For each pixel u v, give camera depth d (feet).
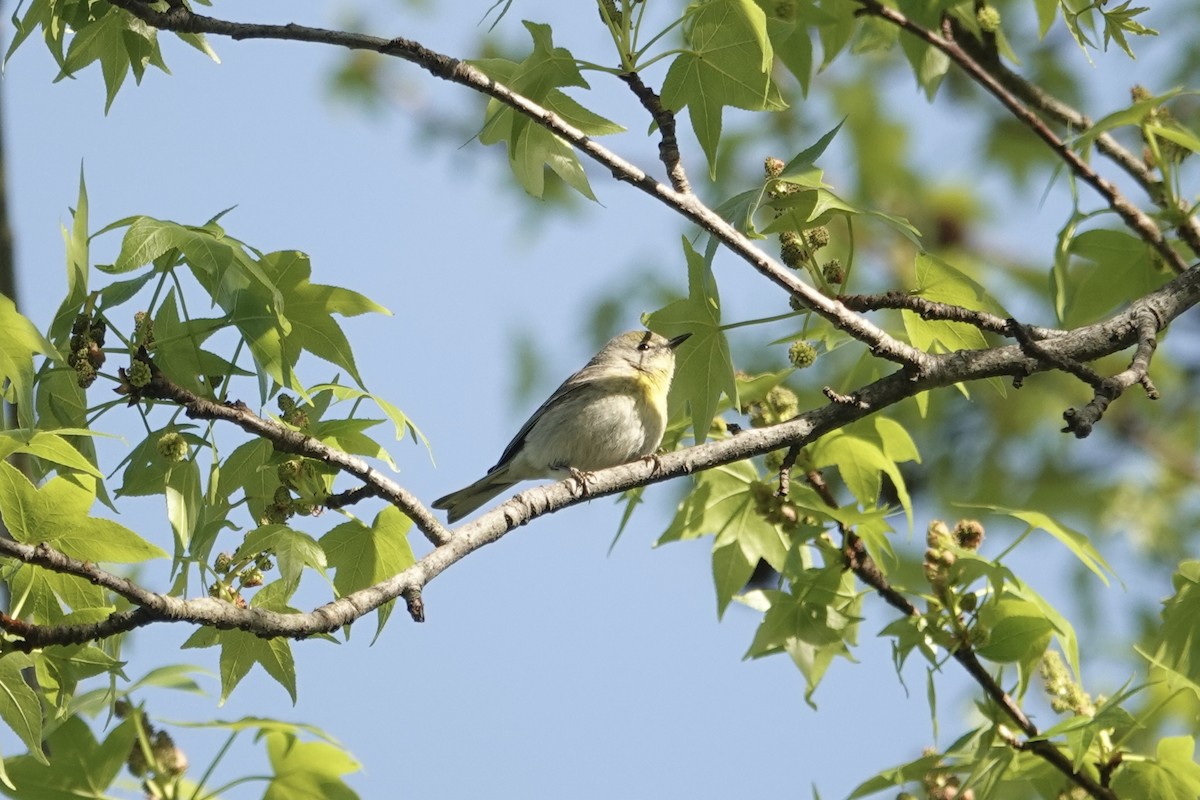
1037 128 35.68
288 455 29.27
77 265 27.84
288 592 27.40
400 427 29.96
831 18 37.14
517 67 30.07
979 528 32.65
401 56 28.07
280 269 30.32
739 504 36.42
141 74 33.60
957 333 32.73
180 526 29.09
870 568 34.19
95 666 25.77
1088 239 37.04
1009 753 30.35
